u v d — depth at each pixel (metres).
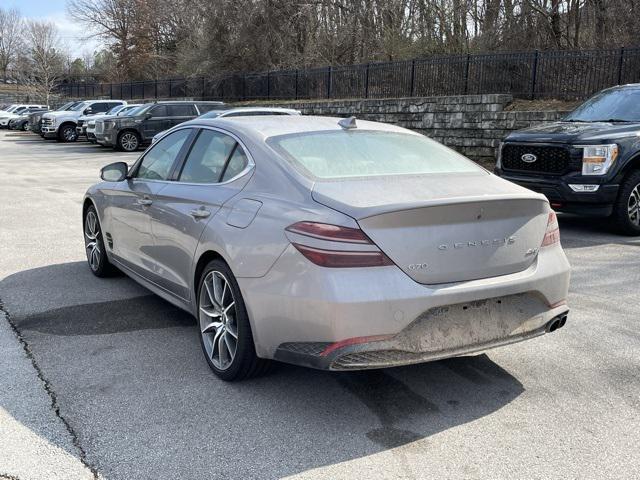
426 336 3.17
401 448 3.03
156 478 2.76
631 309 5.17
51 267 6.46
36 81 64.62
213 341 3.85
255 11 31.28
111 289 5.68
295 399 3.53
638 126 8.12
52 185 13.49
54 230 8.38
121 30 53.81
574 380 3.82
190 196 4.13
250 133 4.02
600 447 3.05
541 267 3.55
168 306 5.21
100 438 3.09
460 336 3.26
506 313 3.41
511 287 3.36
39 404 3.43
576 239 7.96
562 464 2.90
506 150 8.55
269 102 24.89
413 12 24.80
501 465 2.89
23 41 83.12
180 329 4.66
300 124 4.29
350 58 29.30
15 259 6.78
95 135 23.73
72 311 5.05
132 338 4.47
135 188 4.96
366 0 28.22
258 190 3.63
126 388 3.65
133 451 2.97
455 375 3.88
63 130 29.78
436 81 18.55
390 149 4.09
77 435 3.11
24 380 3.74
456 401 3.53
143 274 4.94
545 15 19.91
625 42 17.19
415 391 3.65
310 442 3.07
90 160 20.08
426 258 3.16
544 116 14.10
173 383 3.73
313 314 3.08
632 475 2.81
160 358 4.11
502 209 3.37
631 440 3.12
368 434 3.16
